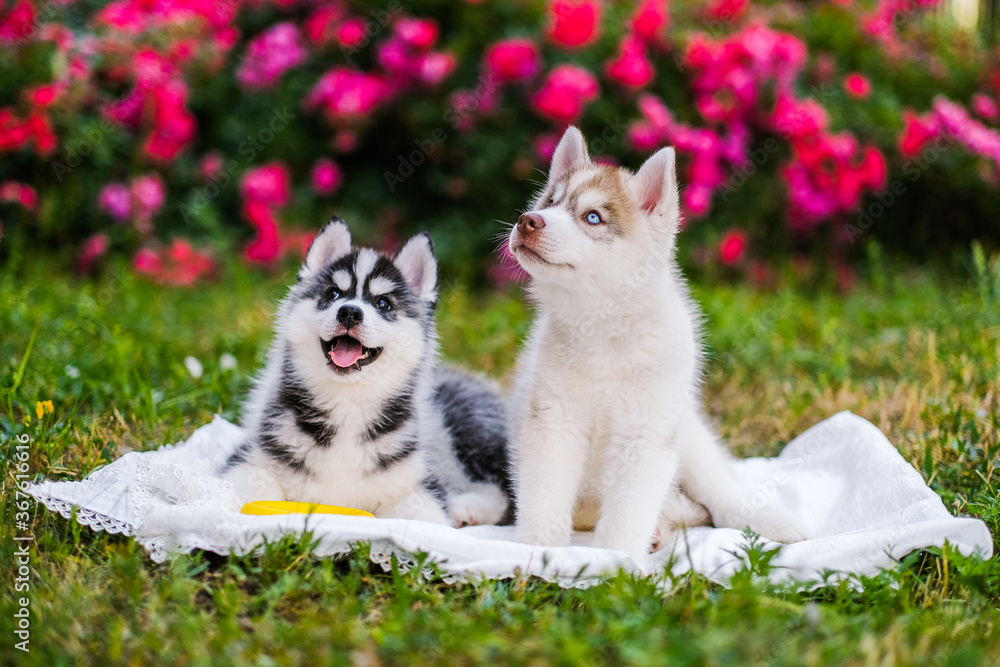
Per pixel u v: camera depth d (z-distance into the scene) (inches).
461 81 133.6
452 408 100.0
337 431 93.9
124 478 92.4
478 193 137.2
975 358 107.4
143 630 85.0
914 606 87.2
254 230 140.9
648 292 92.4
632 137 124.1
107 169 129.8
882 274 137.9
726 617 85.2
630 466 92.3
